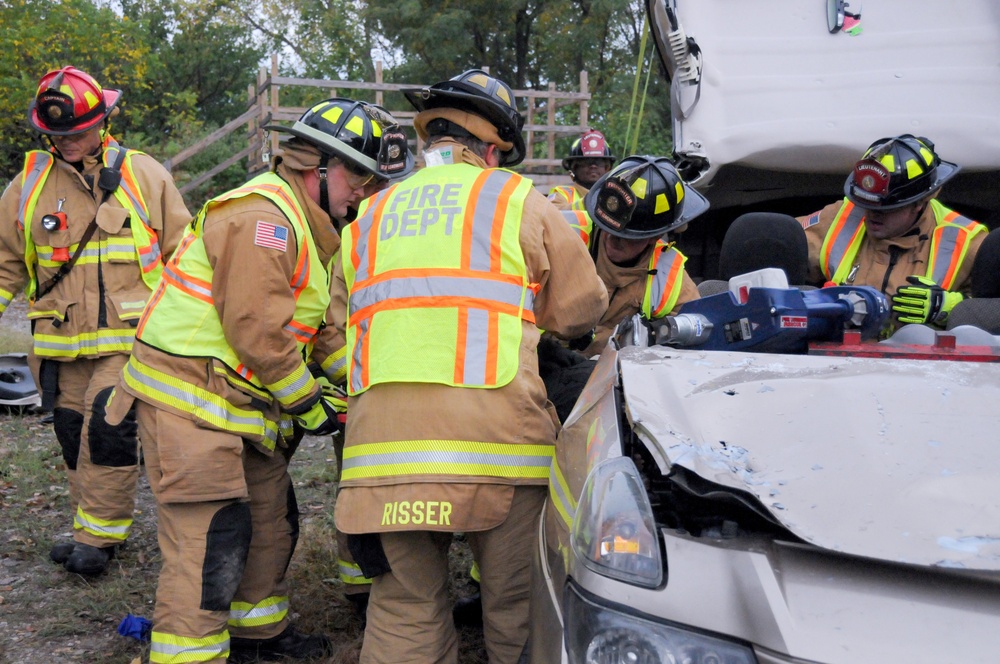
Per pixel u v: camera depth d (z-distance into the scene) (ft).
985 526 5.64
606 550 6.04
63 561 13.53
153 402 9.67
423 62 77.10
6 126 60.95
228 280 9.36
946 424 6.53
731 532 6.14
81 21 67.46
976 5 16.24
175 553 9.69
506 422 8.29
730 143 17.03
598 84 80.12
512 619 8.70
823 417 6.66
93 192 13.37
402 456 8.22
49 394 13.46
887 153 12.44
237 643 10.98
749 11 17.11
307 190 10.06
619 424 7.19
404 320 8.40
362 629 11.83
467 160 8.98
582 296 8.84
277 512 10.84
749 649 5.50
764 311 8.39
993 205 17.92
